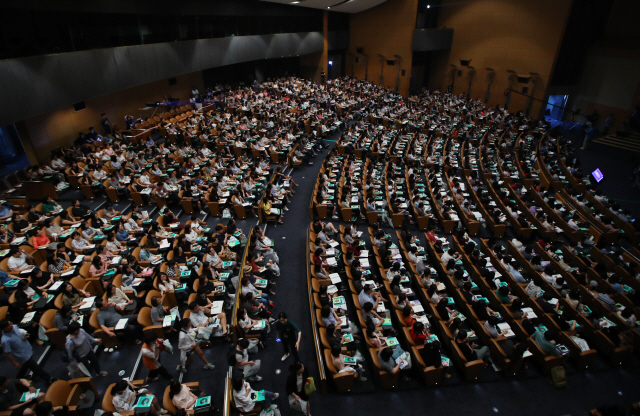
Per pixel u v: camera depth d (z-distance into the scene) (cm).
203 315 870
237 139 2134
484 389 823
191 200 1464
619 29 2934
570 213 1567
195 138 2108
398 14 3816
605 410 668
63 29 1526
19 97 1272
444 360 838
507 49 3394
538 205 1722
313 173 2031
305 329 959
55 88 1430
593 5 2947
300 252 1298
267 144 2164
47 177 1534
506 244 1433
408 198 1689
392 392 803
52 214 1266
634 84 2706
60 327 806
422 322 915
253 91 3291
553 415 777
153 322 866
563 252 1311
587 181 2011
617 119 2852
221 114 2566
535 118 3316
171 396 659
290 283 1136
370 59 4212
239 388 667
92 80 1625
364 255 1156
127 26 1912
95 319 834
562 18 2948
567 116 3341
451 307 1038
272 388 795
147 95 2556
